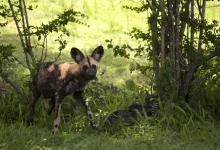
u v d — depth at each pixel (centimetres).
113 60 1524
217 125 1077
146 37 1144
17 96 1159
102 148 922
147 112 1102
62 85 1020
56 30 1155
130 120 1072
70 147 945
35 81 1076
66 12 1150
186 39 1130
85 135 1009
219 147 953
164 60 1105
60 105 1030
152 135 1007
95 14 1936
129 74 1438
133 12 1956
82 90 1043
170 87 1095
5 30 1741
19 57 1498
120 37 1730
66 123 1070
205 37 1126
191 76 1127
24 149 926
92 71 992
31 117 1089
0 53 1156
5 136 982
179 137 1013
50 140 978
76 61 1011
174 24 1113
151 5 1148
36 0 2027
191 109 1077
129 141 962
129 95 1198
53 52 1570
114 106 1144
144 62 1516
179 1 1076
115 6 2011
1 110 1125
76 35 1736
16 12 1177
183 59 1129
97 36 1739
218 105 1154
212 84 1160
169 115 1067
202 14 1121
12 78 1341
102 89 1204
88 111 1051
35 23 1798
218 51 1108
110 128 1053
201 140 1001
